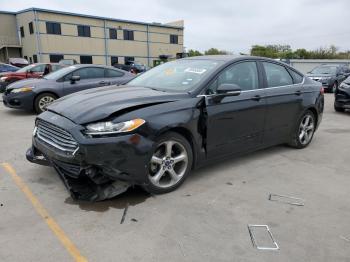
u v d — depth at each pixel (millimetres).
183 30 52000
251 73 4500
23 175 4070
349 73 18703
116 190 3338
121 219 3062
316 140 6246
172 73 4410
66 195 3537
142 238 2771
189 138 3742
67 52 40062
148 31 47688
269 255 2582
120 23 44438
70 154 3143
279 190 3812
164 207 3312
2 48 39719
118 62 45375
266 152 5305
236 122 4168
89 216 3109
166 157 3545
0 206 3275
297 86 5184
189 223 3023
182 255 2559
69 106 3512
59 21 38781
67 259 2490
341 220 3150
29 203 3348
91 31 41781
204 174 4246
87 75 9078
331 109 10734
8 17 39406
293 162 4836
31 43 38656
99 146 3051
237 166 4586
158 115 3379
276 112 4754
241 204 3428
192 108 3664
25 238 2744
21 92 8289
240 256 2561
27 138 5973
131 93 3746
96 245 2664
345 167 4676
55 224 2961
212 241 2748
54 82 8609
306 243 2754
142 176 3301
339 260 2543
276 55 68938
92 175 3170
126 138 3131
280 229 2959
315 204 3477
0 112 9031
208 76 3963
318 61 40031
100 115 3150
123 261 2477
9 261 2451
